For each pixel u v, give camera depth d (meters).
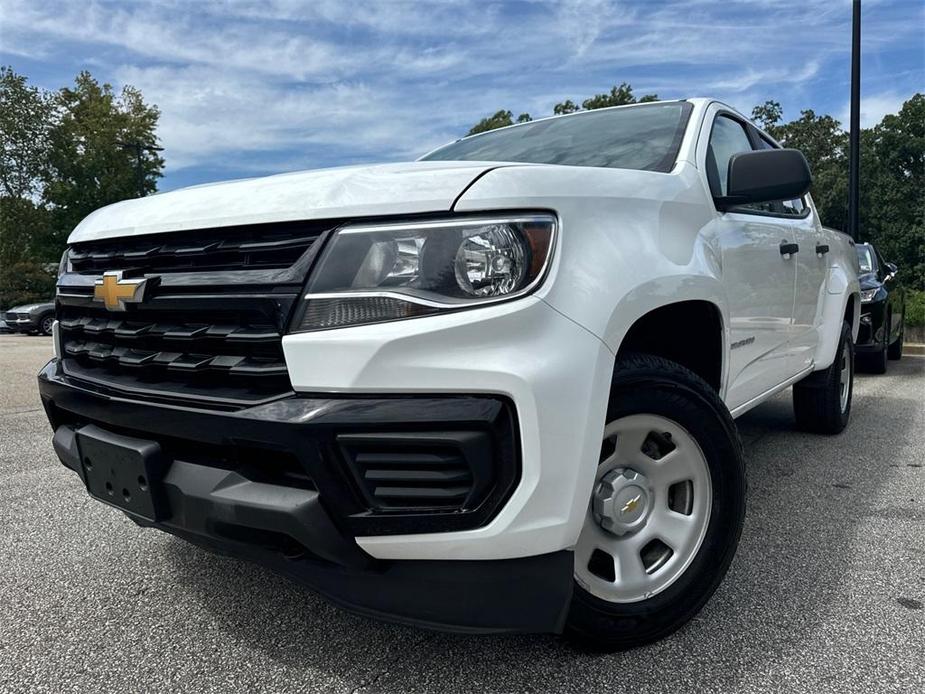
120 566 2.84
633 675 1.98
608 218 1.98
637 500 2.08
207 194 2.06
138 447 1.94
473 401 1.63
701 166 2.66
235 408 1.75
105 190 34.75
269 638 2.25
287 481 1.74
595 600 2.00
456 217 1.70
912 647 2.10
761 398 3.26
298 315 1.71
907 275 39.25
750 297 2.84
